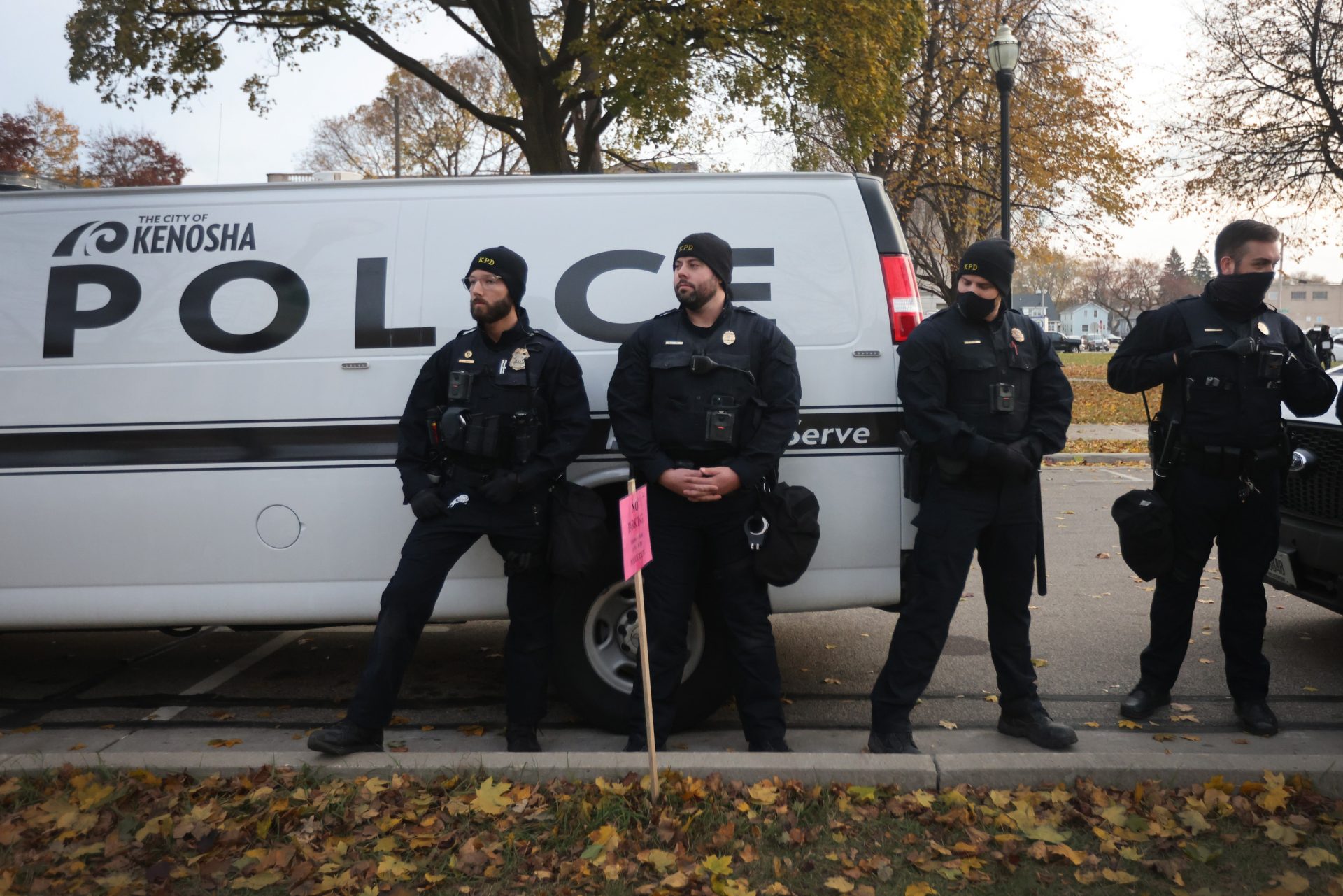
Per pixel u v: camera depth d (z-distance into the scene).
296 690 4.86
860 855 3.00
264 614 4.19
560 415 3.76
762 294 4.12
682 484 3.60
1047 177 24.62
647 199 4.23
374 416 4.14
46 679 5.02
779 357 3.70
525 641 3.89
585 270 4.18
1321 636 5.52
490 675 5.06
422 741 4.19
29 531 4.19
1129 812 3.17
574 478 4.11
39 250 4.25
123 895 2.82
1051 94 25.02
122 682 4.98
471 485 3.71
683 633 3.79
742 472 3.61
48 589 4.21
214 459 4.16
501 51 17.12
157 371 4.16
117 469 4.16
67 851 3.04
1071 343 75.19
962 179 24.72
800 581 4.11
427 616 3.75
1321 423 4.56
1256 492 3.97
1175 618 4.21
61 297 4.21
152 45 17.31
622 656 4.18
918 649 3.77
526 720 3.91
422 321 4.16
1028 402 3.78
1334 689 4.67
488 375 3.71
